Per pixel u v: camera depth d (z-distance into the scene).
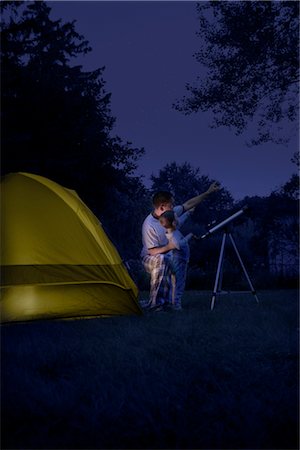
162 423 2.16
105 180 19.39
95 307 5.69
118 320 5.26
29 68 19.31
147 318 5.41
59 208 5.88
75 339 4.08
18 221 5.68
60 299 5.58
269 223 17.22
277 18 18.00
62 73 24.44
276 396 2.45
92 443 2.04
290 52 17.44
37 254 5.61
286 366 3.03
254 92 18.27
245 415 2.20
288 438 2.06
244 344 3.75
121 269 5.92
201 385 2.74
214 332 4.29
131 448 1.99
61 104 17.81
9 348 3.75
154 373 2.92
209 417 2.26
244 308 6.16
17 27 19.22
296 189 17.11
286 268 16.84
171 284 6.31
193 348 3.60
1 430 2.19
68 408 2.35
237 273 15.63
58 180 17.86
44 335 4.27
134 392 2.54
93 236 5.86
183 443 2.02
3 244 5.51
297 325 4.62
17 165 17.03
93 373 2.98
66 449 1.99
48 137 17.36
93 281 5.69
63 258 5.68
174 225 6.33
